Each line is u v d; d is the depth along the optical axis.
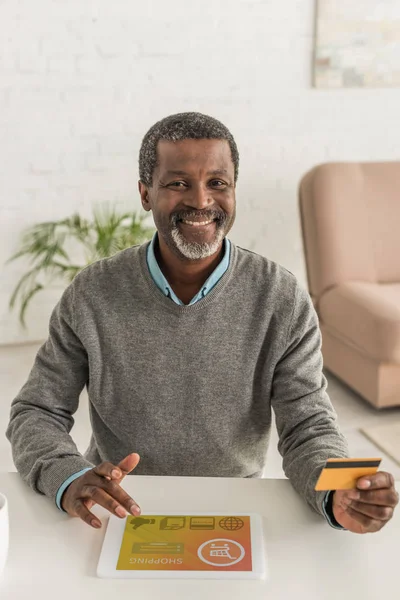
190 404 1.24
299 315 1.25
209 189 1.19
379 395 2.67
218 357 1.23
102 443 1.30
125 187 3.32
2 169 3.14
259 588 0.88
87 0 3.06
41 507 1.07
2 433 2.54
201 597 0.87
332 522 0.99
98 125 3.21
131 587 0.89
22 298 3.28
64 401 1.28
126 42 3.15
